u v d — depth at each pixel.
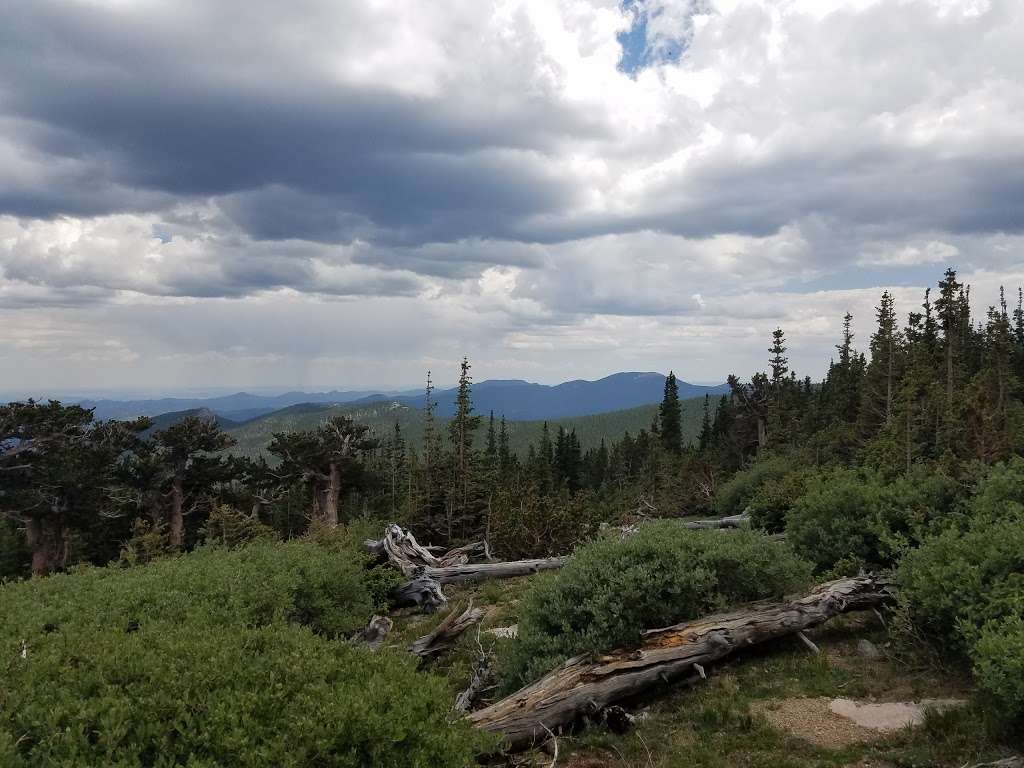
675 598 9.95
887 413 45.12
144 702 5.03
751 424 69.25
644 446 91.88
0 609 10.32
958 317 59.38
